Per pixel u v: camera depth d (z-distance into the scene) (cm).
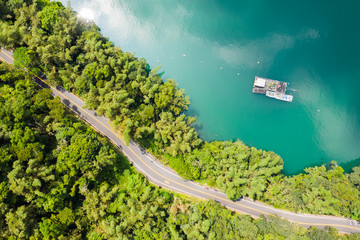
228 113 12581
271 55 12719
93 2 12838
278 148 12388
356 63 12550
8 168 8825
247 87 12662
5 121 9288
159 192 11156
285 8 12825
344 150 12400
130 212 9669
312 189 10994
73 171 9431
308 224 11356
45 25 10819
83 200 9988
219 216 10250
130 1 12912
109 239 9262
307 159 12362
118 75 10819
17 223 8156
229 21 12900
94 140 10044
